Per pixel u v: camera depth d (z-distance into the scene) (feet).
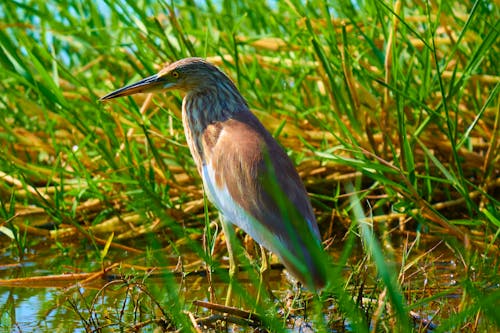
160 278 31.19
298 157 36.32
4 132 39.24
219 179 27.50
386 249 32.89
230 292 27.45
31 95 41.75
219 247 33.96
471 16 31.50
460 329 24.03
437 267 30.55
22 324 26.35
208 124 29.68
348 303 21.90
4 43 35.06
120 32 41.70
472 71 33.01
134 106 35.22
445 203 34.91
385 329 23.71
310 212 25.99
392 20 33.06
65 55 48.32
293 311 26.55
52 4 44.21
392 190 33.73
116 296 28.94
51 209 34.99
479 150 37.32
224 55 39.37
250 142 27.35
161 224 35.12
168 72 30.42
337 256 32.73
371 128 36.86
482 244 30.99
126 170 36.11
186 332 22.57
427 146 36.11
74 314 27.22
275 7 45.19
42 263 33.17
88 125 38.06
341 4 38.81
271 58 40.01
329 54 36.81
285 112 37.47
